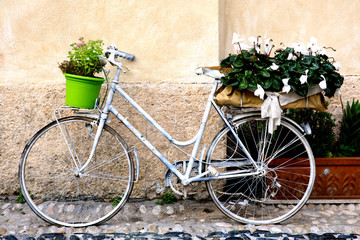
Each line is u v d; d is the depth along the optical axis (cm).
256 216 324
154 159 353
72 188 356
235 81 273
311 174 311
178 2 336
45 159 352
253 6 374
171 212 333
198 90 342
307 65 273
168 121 346
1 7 338
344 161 343
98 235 289
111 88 301
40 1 337
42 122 348
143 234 290
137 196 359
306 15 376
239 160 308
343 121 374
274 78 271
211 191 310
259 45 290
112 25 340
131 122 347
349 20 377
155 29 340
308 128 304
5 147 351
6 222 312
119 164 354
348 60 383
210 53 339
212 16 335
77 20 340
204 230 297
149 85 343
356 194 349
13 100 345
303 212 333
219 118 344
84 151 350
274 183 320
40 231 296
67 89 289
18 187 358
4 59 343
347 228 299
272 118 278
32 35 341
